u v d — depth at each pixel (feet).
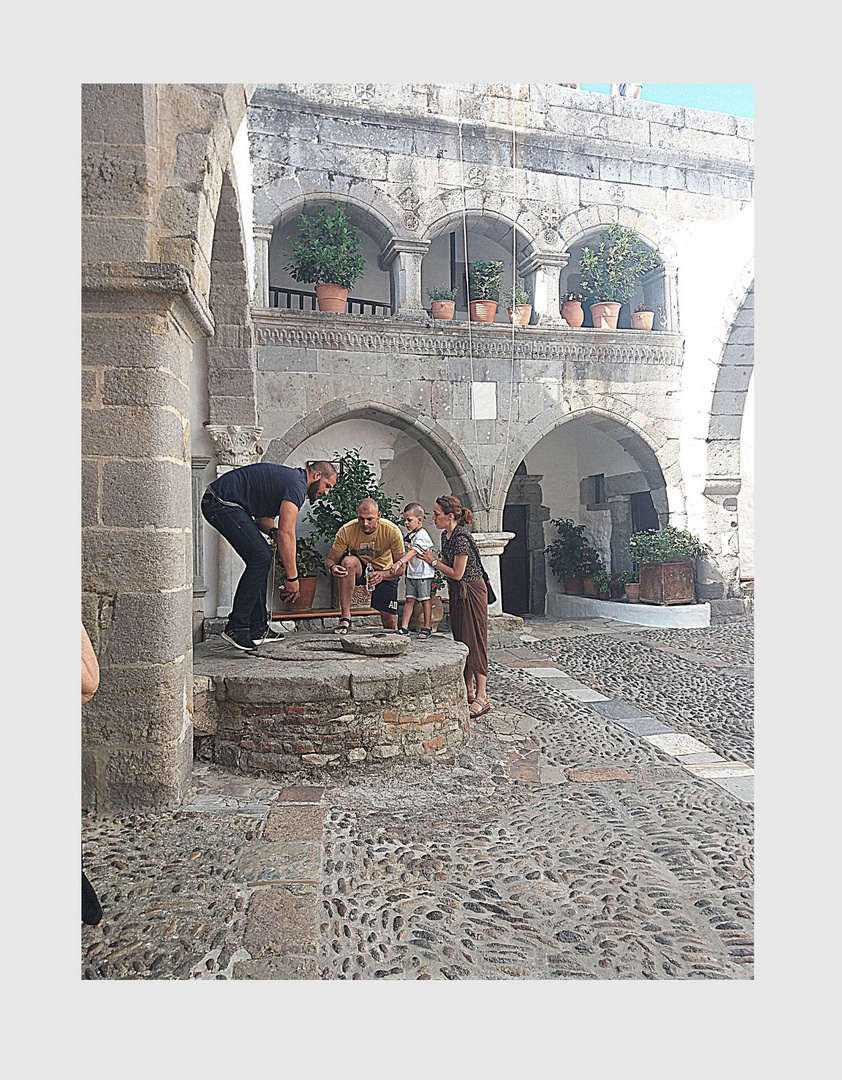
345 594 19.08
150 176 11.44
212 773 13.67
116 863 10.19
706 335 31.96
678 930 8.75
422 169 29.71
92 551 11.52
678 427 33.24
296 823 11.58
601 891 9.65
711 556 32.96
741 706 19.39
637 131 32.63
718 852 10.79
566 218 31.83
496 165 30.76
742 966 8.00
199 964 8.00
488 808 12.46
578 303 32.42
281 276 31.76
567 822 11.88
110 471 11.51
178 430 12.21
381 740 13.98
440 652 16.10
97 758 11.78
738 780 13.88
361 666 14.58
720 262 31.12
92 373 11.44
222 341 23.15
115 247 11.30
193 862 10.23
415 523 19.83
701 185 33.53
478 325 29.99
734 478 32.50
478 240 34.24
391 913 9.04
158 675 11.75
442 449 29.71
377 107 28.99
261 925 8.71
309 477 18.40
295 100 27.94
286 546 16.60
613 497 37.32
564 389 31.55
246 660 15.57
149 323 11.47
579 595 37.40
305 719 13.65
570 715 18.44
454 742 15.21
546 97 31.30
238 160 21.33
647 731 17.16
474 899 9.43
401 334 29.09
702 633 30.45
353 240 28.30
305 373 27.89
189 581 13.05
